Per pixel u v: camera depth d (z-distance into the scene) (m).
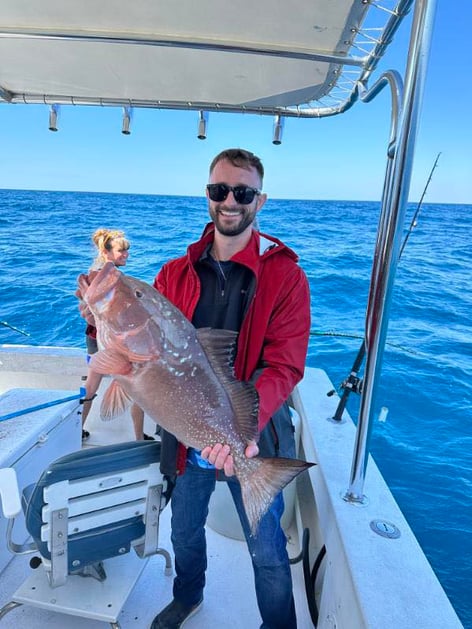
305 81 2.41
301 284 1.75
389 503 1.80
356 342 7.46
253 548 1.75
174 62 2.30
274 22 1.84
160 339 1.47
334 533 1.73
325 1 1.64
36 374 4.09
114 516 1.69
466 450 4.51
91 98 2.85
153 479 1.74
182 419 1.52
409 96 1.32
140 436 3.49
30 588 1.87
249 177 1.71
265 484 1.54
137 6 1.78
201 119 2.99
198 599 2.05
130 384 1.48
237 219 1.72
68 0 1.74
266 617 1.80
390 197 1.44
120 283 1.46
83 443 3.69
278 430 1.77
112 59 2.30
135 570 2.00
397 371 6.40
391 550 1.54
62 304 9.85
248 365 1.75
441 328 8.41
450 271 12.84
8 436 2.16
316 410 2.72
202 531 1.96
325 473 2.01
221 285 1.81
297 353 1.72
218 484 2.57
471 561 3.17
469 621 2.72
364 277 11.64
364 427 1.69
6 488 1.52
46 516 1.54
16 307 9.66
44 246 16.33
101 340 1.49
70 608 1.78
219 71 2.39
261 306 1.71
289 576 1.79
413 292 10.66
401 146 1.37
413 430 4.89
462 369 6.47
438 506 3.72
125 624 2.02
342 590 1.58
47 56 2.28
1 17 1.90
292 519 2.72
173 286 1.91
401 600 1.35
